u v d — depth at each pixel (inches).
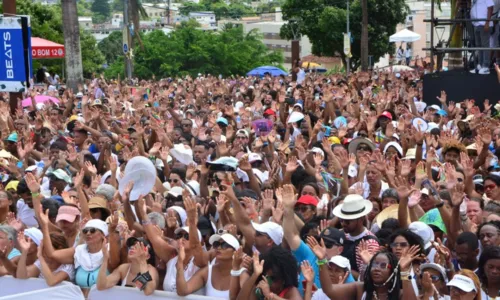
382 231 335.6
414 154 472.1
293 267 280.7
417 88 877.8
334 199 370.6
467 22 751.1
